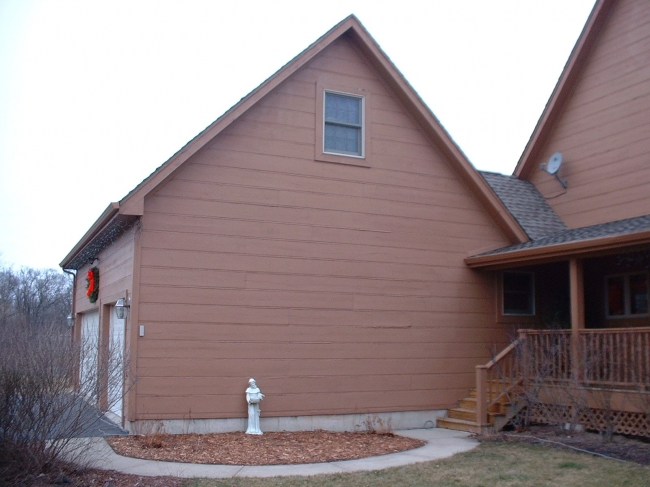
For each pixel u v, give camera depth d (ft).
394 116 46.60
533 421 42.24
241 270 40.04
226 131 40.65
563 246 40.73
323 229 42.96
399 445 36.60
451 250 47.60
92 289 51.26
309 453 33.42
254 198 40.96
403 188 46.19
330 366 42.11
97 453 31.27
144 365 36.86
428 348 45.73
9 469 25.62
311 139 43.34
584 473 29.09
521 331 42.73
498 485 27.22
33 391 25.95
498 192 53.98
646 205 47.19
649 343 36.29
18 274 122.72
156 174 37.45
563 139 55.16
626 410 36.91
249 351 39.73
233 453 32.68
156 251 37.88
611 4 51.19
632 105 49.03
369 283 44.11
